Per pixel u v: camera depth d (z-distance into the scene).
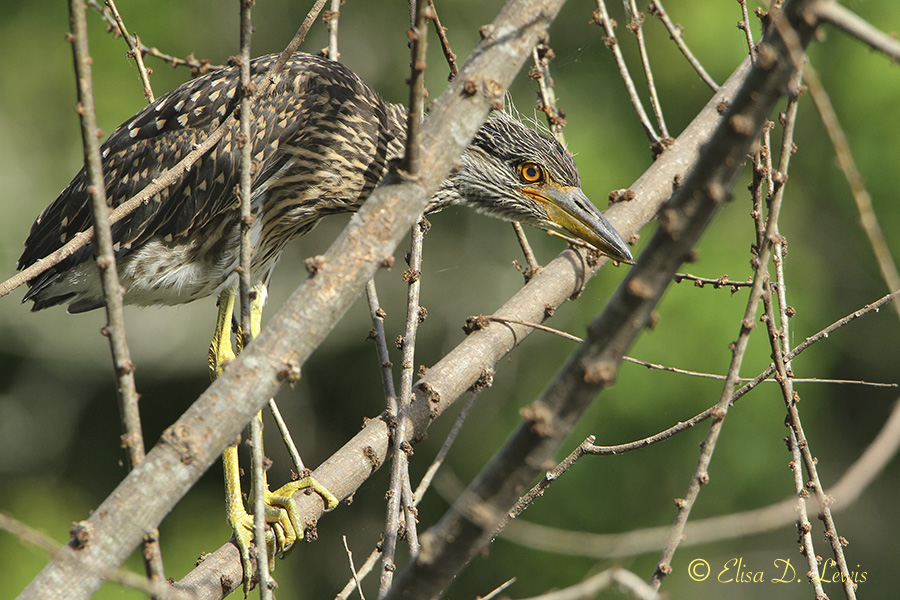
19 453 17.52
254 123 7.45
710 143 3.19
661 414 14.19
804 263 15.53
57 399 17.92
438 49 17.45
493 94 4.18
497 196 8.23
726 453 14.13
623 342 3.30
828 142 15.45
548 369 15.98
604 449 5.45
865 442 16.06
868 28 2.96
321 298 4.08
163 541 15.98
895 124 14.98
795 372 14.61
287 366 4.05
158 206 7.49
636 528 14.26
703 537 3.22
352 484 5.98
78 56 3.80
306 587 16.39
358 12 17.58
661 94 15.90
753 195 5.21
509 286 17.78
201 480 16.73
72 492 17.25
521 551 15.00
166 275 7.70
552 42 16.55
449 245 18.02
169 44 15.99
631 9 6.57
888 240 15.33
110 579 3.69
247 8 4.42
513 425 16.03
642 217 6.72
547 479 5.48
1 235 16.67
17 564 15.11
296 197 7.84
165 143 7.52
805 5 3.04
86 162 3.88
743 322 4.59
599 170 15.48
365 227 4.11
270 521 5.92
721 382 13.95
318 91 7.73
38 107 16.38
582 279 6.40
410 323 5.53
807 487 5.10
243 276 4.50
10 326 17.50
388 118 7.98
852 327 15.92
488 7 17.44
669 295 14.27
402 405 5.40
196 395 18.33
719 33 15.21
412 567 3.63
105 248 3.92
